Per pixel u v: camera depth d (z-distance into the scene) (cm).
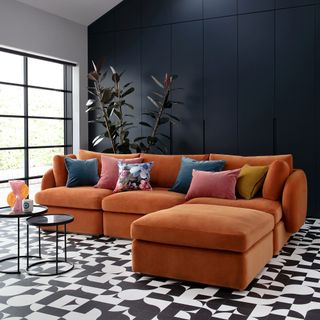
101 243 423
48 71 660
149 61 666
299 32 556
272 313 257
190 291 295
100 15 697
